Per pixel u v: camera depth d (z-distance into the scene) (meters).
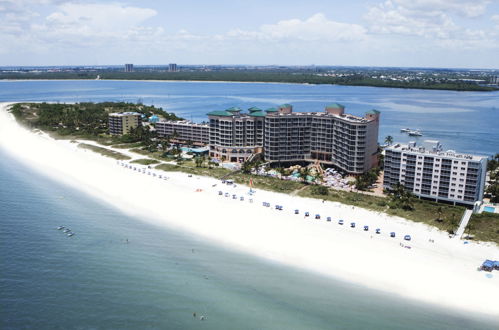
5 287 110.06
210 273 121.19
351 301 108.50
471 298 110.31
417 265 126.81
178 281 116.38
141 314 100.75
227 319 99.88
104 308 102.62
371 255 133.00
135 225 156.25
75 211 170.25
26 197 186.75
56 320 97.31
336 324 98.94
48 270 120.00
